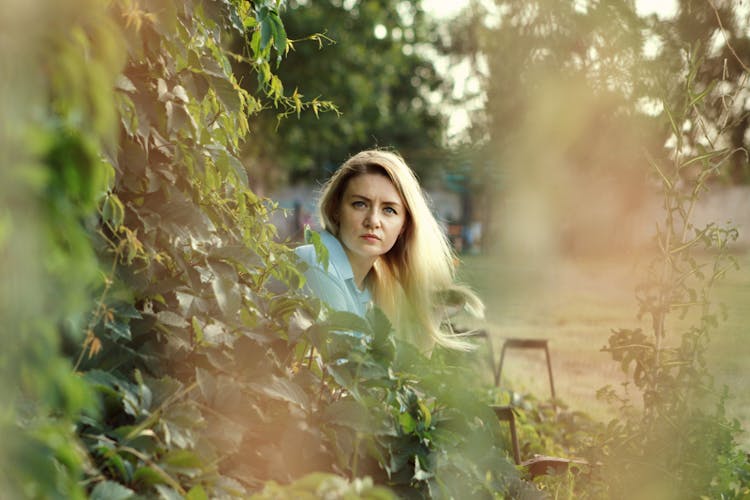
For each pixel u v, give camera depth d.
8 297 0.93
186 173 2.01
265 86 2.41
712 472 2.67
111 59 1.15
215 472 1.63
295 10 19.91
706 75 3.62
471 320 5.18
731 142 3.44
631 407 2.94
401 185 3.07
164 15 1.78
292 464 1.84
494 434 2.07
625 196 5.36
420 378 2.05
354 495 1.39
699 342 2.93
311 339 1.97
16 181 0.91
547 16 5.34
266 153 20.12
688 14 3.70
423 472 1.92
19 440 1.03
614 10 4.17
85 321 1.59
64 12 1.03
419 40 22.58
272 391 1.85
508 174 9.28
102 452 1.51
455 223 28.05
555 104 5.54
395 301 3.27
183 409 1.66
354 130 22.67
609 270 14.91
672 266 2.88
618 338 2.89
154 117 1.88
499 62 6.86
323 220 3.12
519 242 16.61
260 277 2.23
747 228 5.04
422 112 31.34
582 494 2.79
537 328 9.99
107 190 1.56
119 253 1.68
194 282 1.90
